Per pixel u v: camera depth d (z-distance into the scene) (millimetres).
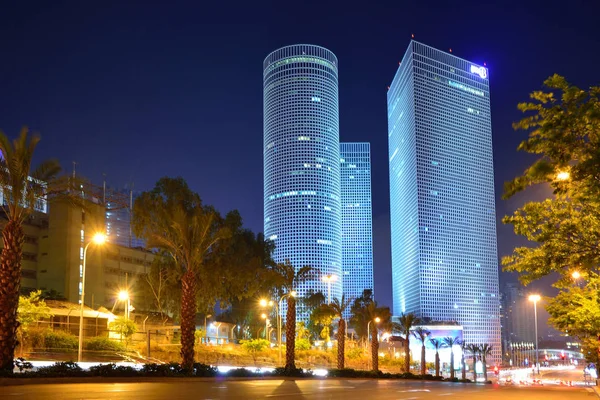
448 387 43688
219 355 68062
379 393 30250
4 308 30078
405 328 88000
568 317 39750
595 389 45125
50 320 65375
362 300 140000
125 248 121750
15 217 31594
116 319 68938
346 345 128125
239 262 60594
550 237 22188
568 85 17750
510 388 46031
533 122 18203
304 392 28906
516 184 18219
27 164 31875
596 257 21625
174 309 76438
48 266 105000
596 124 16719
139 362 54812
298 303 141000
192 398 22047
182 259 42969
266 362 74938
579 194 19234
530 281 23250
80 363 41031
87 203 37094
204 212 48125
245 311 111688
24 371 30422
